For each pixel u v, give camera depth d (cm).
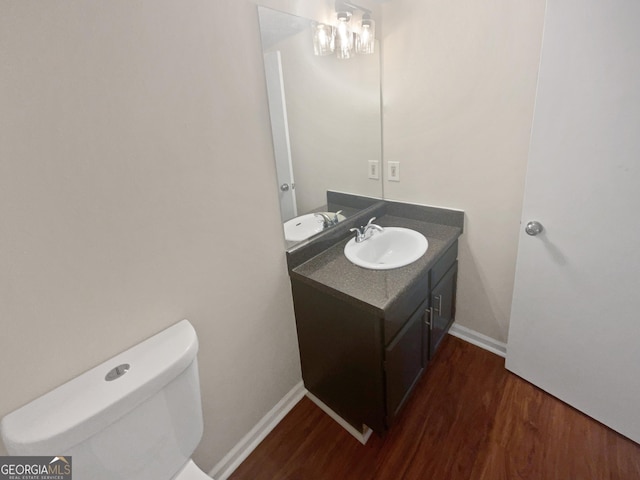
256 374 142
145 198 92
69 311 83
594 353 135
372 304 112
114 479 82
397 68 171
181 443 97
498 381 167
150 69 87
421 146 177
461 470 129
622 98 104
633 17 97
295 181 142
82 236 82
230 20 104
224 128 108
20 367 77
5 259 71
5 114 67
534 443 135
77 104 76
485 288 181
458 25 145
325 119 149
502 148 150
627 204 112
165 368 87
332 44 145
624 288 120
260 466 138
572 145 119
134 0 82
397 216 201
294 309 153
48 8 69
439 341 179
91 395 79
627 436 133
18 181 70
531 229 136
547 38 115
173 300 105
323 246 160
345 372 139
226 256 118
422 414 153
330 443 144
